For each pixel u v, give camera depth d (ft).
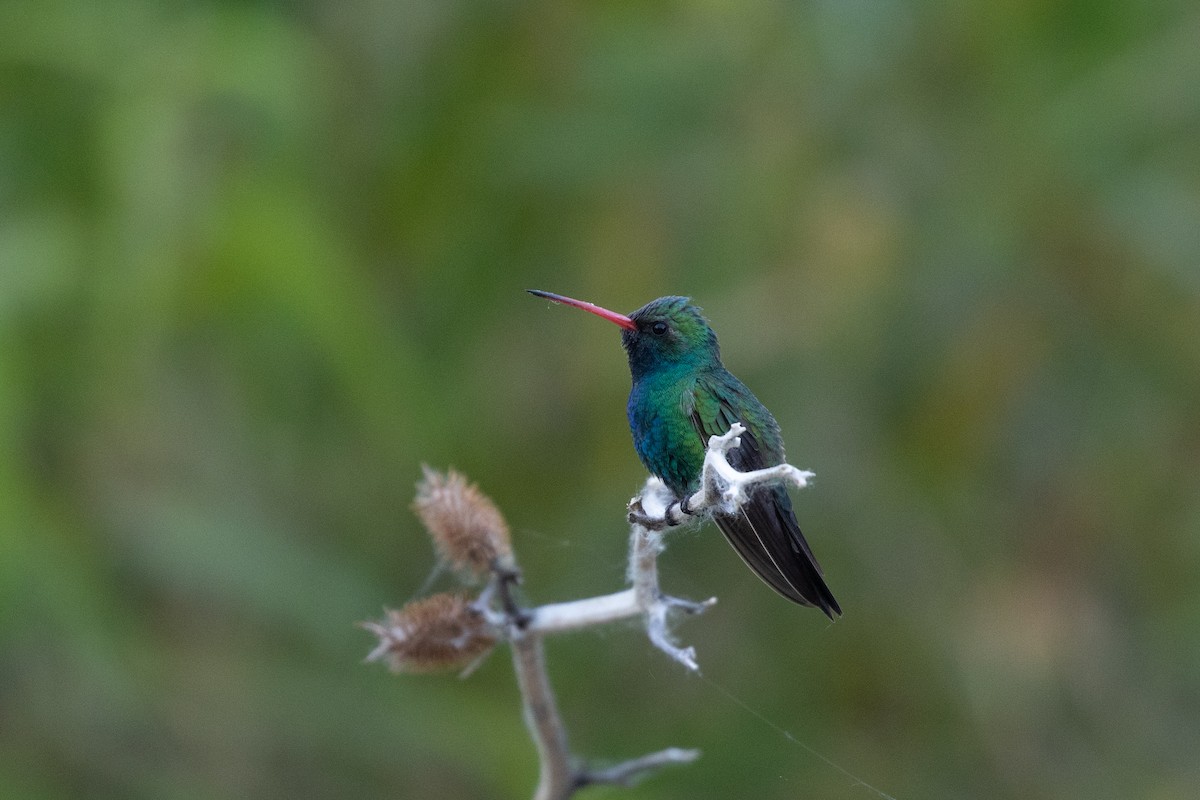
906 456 36.09
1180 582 38.60
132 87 30.81
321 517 35.32
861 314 34.94
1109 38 35.14
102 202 30.17
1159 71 34.86
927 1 34.30
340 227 34.91
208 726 33.06
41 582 29.32
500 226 36.68
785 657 37.70
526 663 18.07
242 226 30.37
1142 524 38.50
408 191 36.17
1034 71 35.06
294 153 32.04
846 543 37.01
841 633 37.50
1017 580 37.35
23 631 29.78
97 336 30.37
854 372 35.53
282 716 32.63
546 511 36.78
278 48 31.40
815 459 35.47
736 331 34.88
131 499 31.86
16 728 31.91
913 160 34.96
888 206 35.06
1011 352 35.65
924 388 35.73
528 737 33.47
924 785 36.50
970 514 37.47
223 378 33.47
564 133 35.70
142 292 29.76
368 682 33.14
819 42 33.42
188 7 32.19
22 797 30.81
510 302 36.91
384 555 35.42
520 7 35.83
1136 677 38.32
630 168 35.78
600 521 35.94
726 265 35.17
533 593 36.04
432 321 36.58
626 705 37.24
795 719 36.86
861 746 37.17
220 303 31.55
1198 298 36.04
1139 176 35.17
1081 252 35.50
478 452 35.88
